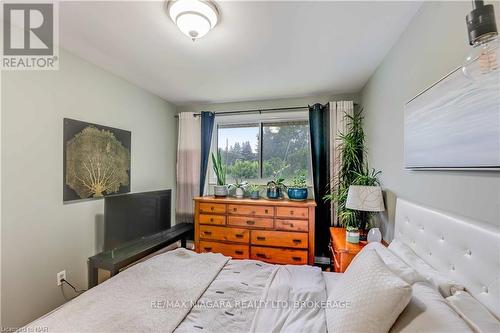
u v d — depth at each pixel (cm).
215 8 144
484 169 92
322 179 305
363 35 176
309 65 228
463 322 78
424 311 87
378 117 229
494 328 75
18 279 166
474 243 93
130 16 154
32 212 175
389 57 199
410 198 159
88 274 209
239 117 358
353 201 208
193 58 214
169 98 339
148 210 261
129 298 128
